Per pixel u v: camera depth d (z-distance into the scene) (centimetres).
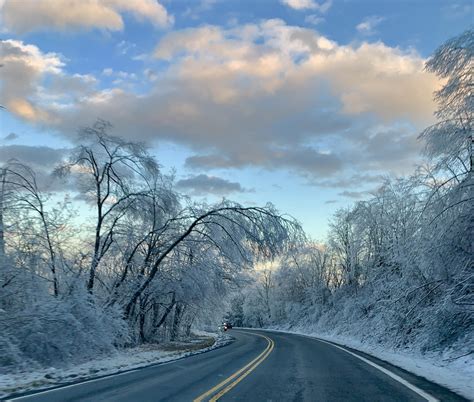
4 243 1842
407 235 2292
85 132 2447
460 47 1688
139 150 2544
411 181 2327
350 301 4341
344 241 4997
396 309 2286
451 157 1770
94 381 1113
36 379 1148
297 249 2678
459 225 1700
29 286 1752
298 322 6700
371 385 1027
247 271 3356
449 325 1705
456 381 1078
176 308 3678
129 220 2691
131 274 2786
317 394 907
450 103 1747
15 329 1470
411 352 1872
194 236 2892
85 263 2289
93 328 1820
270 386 1011
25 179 2017
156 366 1491
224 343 3034
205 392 928
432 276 1947
